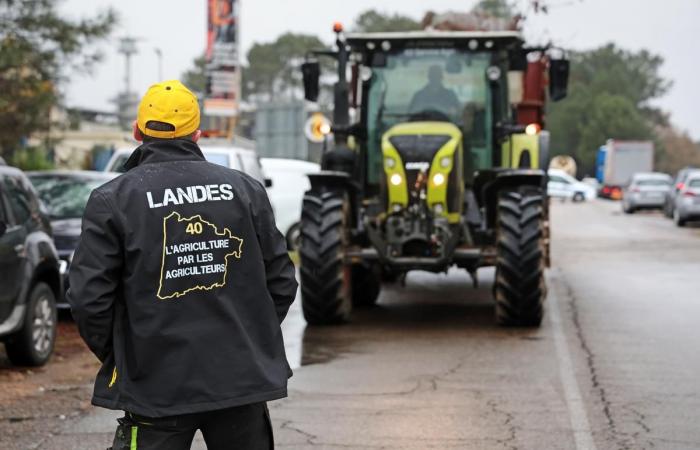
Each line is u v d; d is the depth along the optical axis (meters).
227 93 39.75
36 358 13.03
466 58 17.02
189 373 5.31
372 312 17.78
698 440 9.20
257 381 5.42
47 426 9.91
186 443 5.50
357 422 9.89
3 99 19.45
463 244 16.19
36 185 18.64
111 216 5.35
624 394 11.02
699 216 45.28
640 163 88.81
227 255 5.48
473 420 9.95
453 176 15.41
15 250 12.55
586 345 14.09
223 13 39.56
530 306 15.31
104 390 5.46
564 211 64.69
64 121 22.30
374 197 17.17
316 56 19.50
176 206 5.43
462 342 14.42
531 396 10.97
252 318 5.54
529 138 18.64
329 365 12.75
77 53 20.75
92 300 5.29
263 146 45.56
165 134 5.60
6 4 20.27
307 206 15.84
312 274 15.53
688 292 20.30
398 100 17.09
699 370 12.29
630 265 26.39
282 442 9.19
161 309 5.33
